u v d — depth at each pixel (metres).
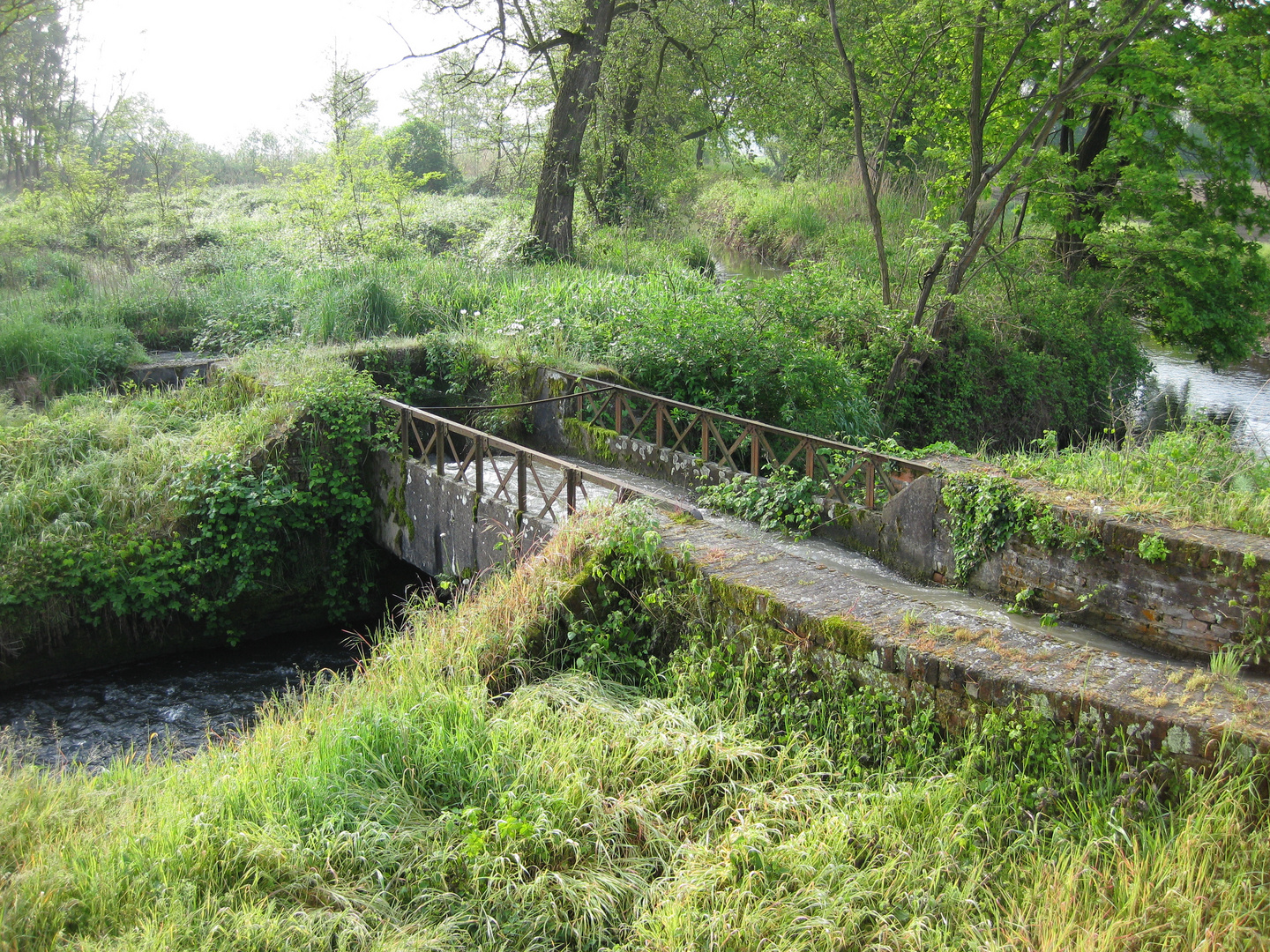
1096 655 5.12
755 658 5.82
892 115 16.33
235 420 10.98
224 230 22.28
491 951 4.05
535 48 19.92
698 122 23.08
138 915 4.06
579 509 8.27
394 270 16.25
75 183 21.95
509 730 5.25
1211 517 6.72
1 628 8.67
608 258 20.11
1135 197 17.56
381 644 7.14
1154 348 23.59
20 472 9.77
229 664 9.55
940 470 7.86
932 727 5.14
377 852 4.48
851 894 4.19
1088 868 4.05
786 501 8.98
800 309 13.75
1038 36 15.19
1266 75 17.36
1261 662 5.85
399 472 10.18
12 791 5.10
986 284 18.33
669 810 4.95
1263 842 3.99
